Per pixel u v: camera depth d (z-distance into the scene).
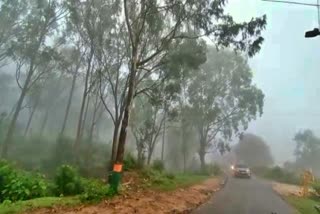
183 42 28.66
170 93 31.08
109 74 32.88
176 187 22.53
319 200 22.56
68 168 17.03
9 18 40.94
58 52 44.06
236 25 24.66
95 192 14.71
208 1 25.27
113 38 33.88
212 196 20.97
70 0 34.16
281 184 36.91
